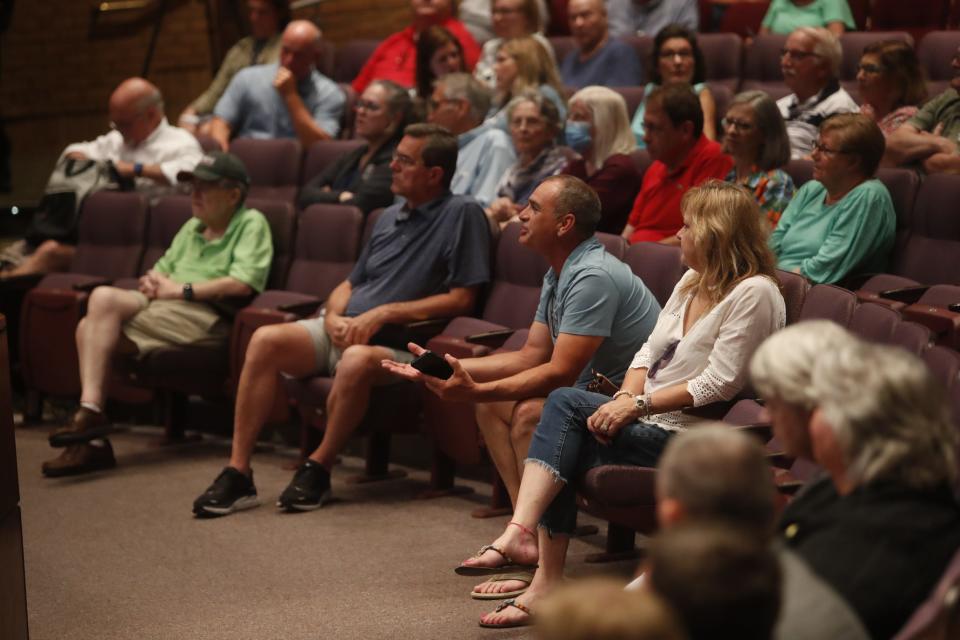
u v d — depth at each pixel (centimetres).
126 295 741
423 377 509
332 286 759
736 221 472
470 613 482
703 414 476
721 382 463
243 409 639
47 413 854
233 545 579
